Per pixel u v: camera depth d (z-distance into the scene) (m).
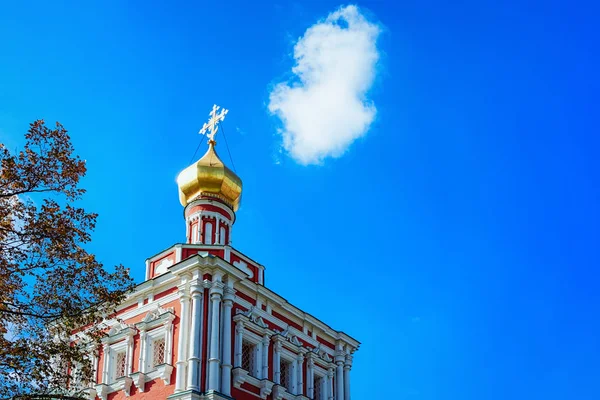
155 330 35.03
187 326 33.84
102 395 34.94
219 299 34.53
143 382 34.06
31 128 24.58
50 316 24.38
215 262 34.81
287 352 38.03
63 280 24.64
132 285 26.41
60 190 24.97
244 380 34.06
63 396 23.98
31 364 23.58
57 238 24.27
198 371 32.53
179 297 34.91
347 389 41.62
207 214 41.00
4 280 23.66
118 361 36.38
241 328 35.06
